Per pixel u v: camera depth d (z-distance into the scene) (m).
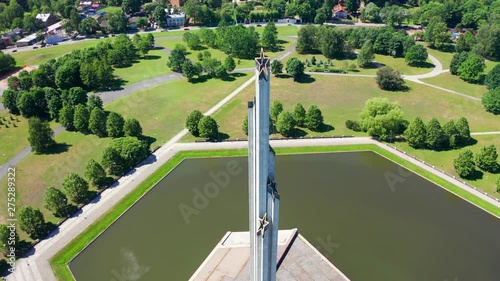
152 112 199.62
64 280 109.62
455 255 118.12
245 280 105.88
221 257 113.12
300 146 170.38
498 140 172.25
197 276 107.44
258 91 62.88
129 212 135.25
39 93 196.00
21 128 186.50
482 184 146.88
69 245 120.25
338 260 115.88
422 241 123.00
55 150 168.12
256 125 65.81
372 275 111.06
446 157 162.75
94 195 140.12
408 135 168.38
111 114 174.62
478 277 110.81
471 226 129.12
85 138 176.88
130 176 151.00
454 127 167.38
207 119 171.12
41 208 135.25
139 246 121.44
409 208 136.88
